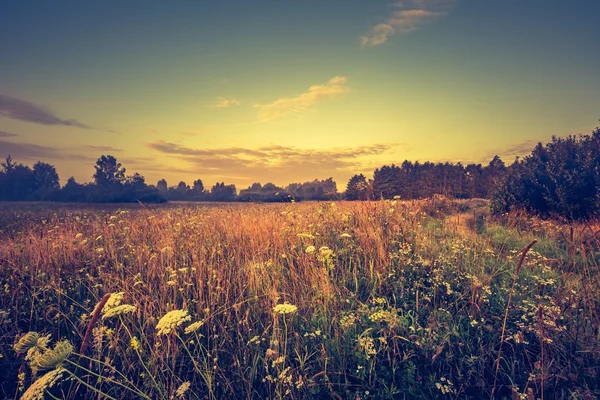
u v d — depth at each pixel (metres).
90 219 11.25
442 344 2.84
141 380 2.88
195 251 5.62
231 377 2.88
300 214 8.34
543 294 3.70
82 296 4.51
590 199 8.84
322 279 4.10
